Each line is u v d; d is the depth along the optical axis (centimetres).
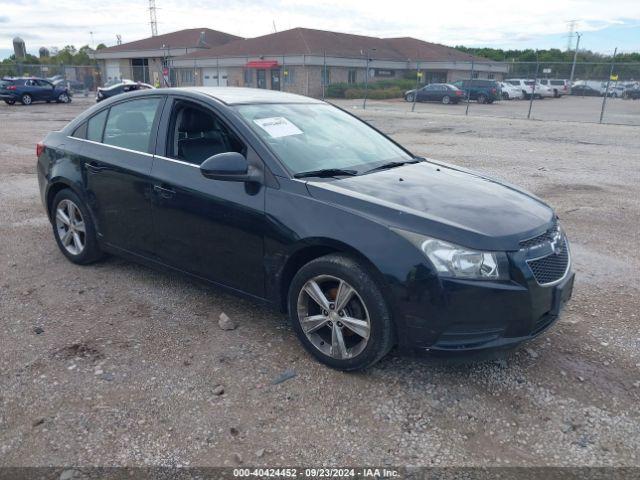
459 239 308
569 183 945
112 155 459
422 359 321
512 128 2036
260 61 4481
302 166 378
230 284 396
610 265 544
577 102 3728
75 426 297
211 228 391
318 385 335
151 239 439
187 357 364
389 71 5012
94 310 430
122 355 366
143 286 477
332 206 338
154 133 437
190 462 273
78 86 4106
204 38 5625
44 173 529
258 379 341
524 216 342
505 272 308
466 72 5209
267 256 364
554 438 294
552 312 332
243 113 405
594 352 378
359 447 285
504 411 315
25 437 288
